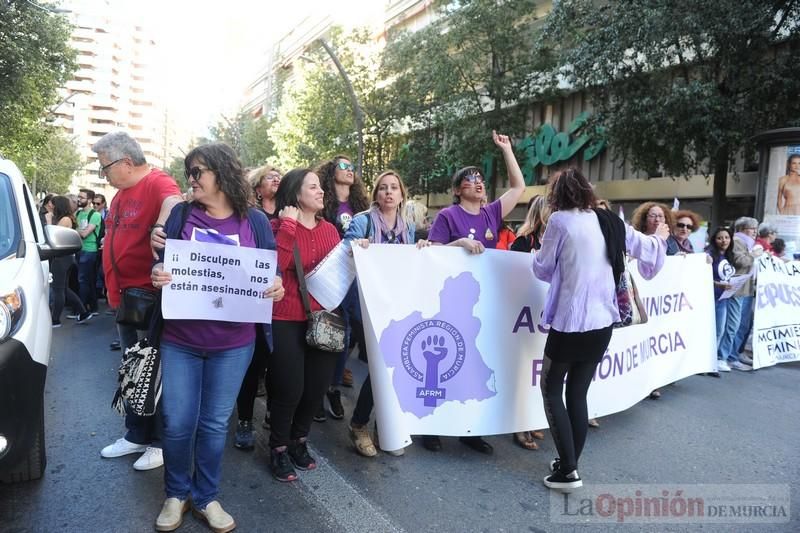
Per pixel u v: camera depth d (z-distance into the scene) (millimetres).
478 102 19391
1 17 17953
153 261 3326
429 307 3629
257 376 3674
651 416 4723
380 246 3488
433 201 27797
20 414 2445
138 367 2660
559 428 3207
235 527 2738
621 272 3297
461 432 3691
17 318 2516
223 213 2703
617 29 12734
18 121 20109
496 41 18672
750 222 6875
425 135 22906
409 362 3605
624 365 4504
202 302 2574
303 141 26281
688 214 6008
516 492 3234
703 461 3779
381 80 24688
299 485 3213
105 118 124812
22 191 3447
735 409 4996
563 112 20562
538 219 4133
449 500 3105
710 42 11789
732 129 11891
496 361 3775
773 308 6711
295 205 3234
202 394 2727
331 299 3271
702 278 5578
